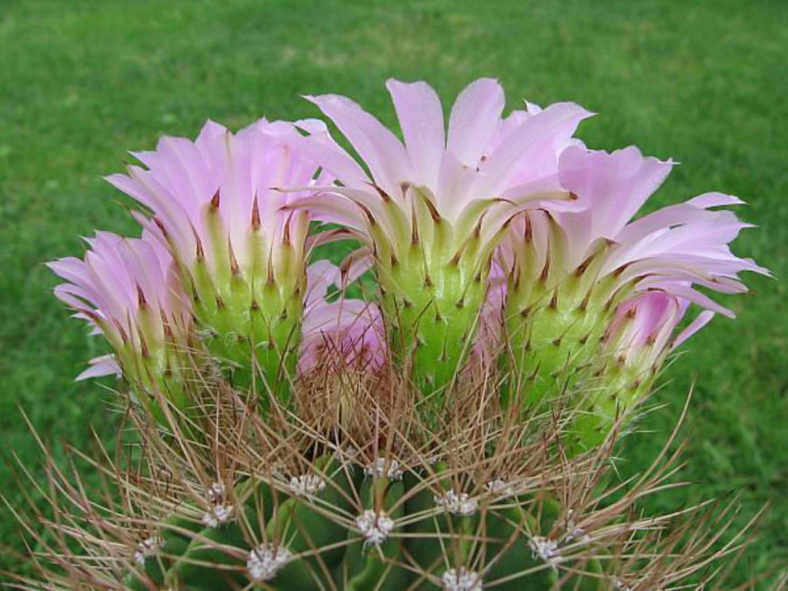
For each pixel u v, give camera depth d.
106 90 1.03
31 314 0.61
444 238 0.16
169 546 0.16
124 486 0.18
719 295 0.62
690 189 0.76
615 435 0.18
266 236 0.17
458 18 1.36
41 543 0.19
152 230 0.17
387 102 0.95
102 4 1.46
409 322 0.16
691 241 0.17
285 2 1.42
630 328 0.18
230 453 0.16
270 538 0.15
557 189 0.15
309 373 0.18
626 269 0.16
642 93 1.03
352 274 0.19
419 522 0.16
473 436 0.16
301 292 0.17
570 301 0.17
